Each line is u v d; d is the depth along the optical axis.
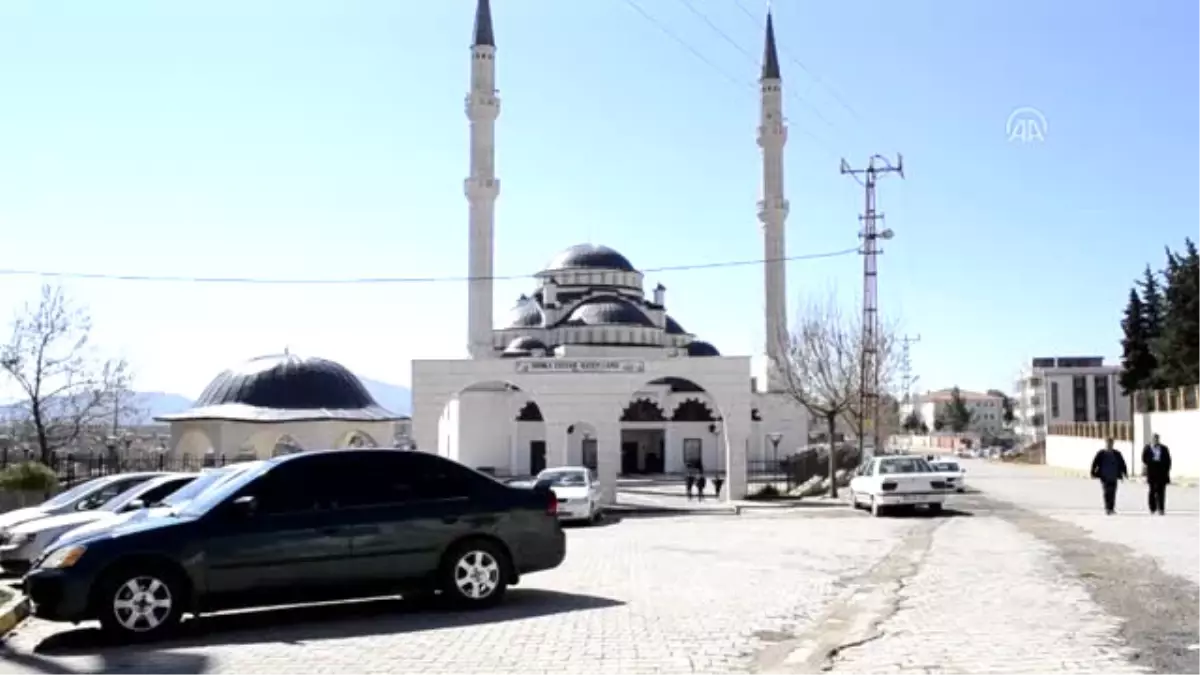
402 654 9.57
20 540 16.80
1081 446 75.62
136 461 47.38
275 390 56.75
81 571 10.64
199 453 55.06
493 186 70.88
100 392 49.88
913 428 166.50
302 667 9.11
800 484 52.81
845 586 13.90
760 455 85.00
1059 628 10.21
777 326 79.19
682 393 86.62
